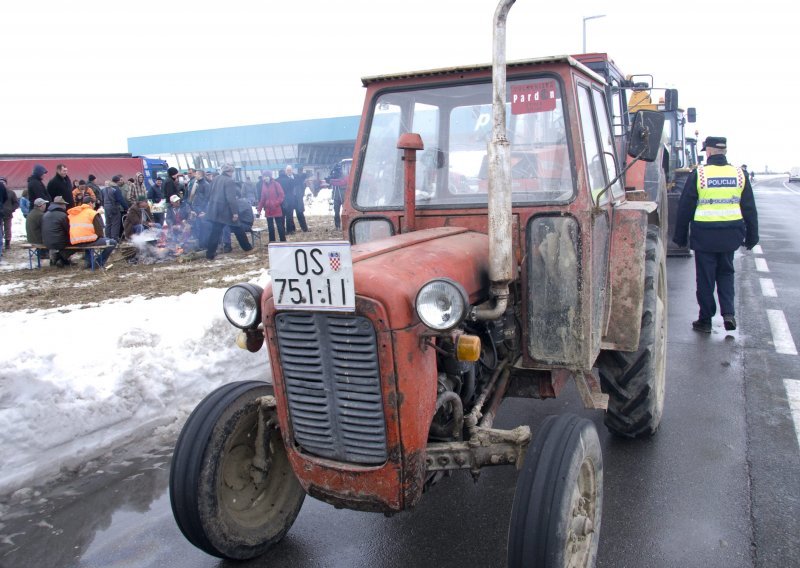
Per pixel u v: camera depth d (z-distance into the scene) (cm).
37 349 514
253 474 332
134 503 387
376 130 376
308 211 2677
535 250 325
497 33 275
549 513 251
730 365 586
